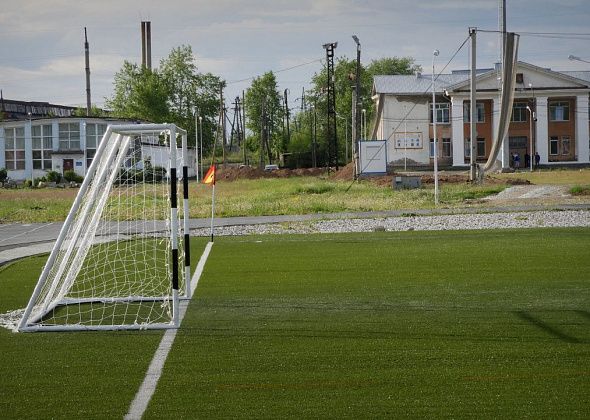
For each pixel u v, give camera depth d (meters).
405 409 9.56
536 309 15.62
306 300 17.45
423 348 12.63
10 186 102.06
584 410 9.38
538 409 9.45
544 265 22.06
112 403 10.12
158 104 147.88
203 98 161.75
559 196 54.62
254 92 177.00
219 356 12.48
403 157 110.81
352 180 85.00
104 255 27.81
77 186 100.31
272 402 9.98
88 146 109.56
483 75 106.69
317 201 56.53
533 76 106.94
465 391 10.23
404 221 40.72
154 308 17.16
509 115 61.69
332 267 22.94
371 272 21.67
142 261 25.80
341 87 174.00
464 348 12.55
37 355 12.88
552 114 109.25
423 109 110.31
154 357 12.54
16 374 11.68
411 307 16.22
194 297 18.30
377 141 87.38
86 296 18.86
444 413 9.38
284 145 158.25
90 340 13.95
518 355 12.02
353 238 31.95
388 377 10.98
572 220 37.81
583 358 11.74
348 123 165.00
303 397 10.16
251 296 18.23
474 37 65.38
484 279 19.80
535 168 106.31
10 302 18.50
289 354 12.47
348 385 10.64
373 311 15.90
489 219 39.88
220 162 168.62
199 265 24.34
